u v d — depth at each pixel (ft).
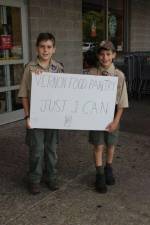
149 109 27.07
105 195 12.89
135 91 31.42
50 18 24.56
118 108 12.78
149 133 20.56
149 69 30.99
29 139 12.56
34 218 11.36
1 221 11.17
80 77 12.19
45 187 13.39
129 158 16.43
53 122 12.38
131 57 30.55
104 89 12.39
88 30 30.71
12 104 22.62
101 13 32.68
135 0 37.11
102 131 12.91
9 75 22.25
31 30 23.07
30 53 23.32
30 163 12.84
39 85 12.00
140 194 13.02
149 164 15.76
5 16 21.50
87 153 17.03
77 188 13.39
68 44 26.78
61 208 11.97
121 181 14.03
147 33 40.83
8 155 16.62
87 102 12.42
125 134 20.22
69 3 26.30
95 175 14.56
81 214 11.63
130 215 11.62
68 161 15.99
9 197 12.66
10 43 22.00
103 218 11.42
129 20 36.70
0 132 20.16
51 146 12.80
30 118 12.20
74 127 12.59
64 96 12.25
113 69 12.71
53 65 12.32
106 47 12.29
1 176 14.39
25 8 22.62
